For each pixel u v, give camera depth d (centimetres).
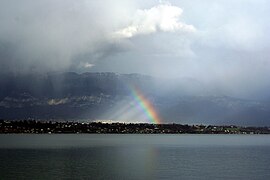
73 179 11131
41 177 11369
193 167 14000
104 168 13612
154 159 17288
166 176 11738
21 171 12494
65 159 16838
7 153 19962
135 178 11375
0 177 11288
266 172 12544
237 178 11356
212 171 12825
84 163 15225
